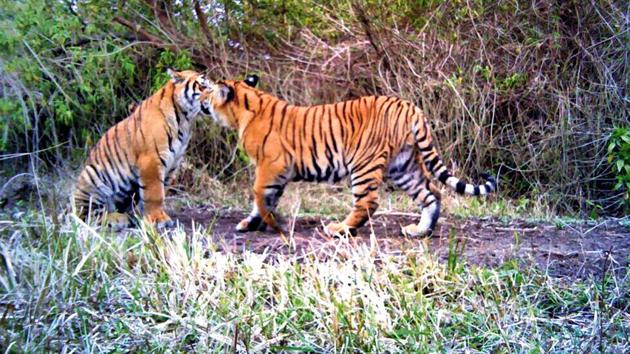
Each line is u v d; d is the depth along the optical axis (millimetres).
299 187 10648
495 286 6133
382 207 9898
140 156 8188
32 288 5695
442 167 7980
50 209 7340
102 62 11141
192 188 10750
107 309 5715
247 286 5867
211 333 5273
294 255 6824
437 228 8555
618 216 10430
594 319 5625
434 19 11422
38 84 10422
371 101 8039
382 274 6109
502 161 11148
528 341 5355
